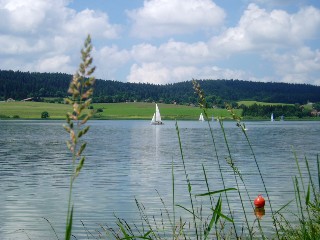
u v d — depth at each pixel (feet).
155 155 177.58
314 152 183.52
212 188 89.35
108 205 73.82
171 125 603.67
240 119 16.14
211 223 15.30
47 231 57.16
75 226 59.00
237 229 44.04
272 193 79.97
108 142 266.77
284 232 20.67
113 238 49.26
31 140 280.10
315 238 17.30
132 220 60.70
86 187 95.35
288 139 288.92
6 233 56.18
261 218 52.49
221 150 201.98
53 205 75.20
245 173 114.32
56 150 203.62
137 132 401.29
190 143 254.47
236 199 73.97
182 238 25.00
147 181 103.35
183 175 112.98
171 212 64.49
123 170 126.93
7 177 113.39
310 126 567.59
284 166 130.72
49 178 111.04
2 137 312.50
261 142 258.57
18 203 77.30
